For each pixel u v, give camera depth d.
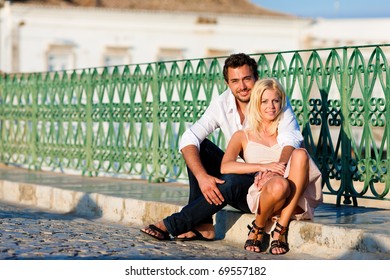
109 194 19.12
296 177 13.41
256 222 13.84
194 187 14.70
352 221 13.95
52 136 26.73
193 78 20.38
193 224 14.56
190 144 14.58
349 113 16.11
